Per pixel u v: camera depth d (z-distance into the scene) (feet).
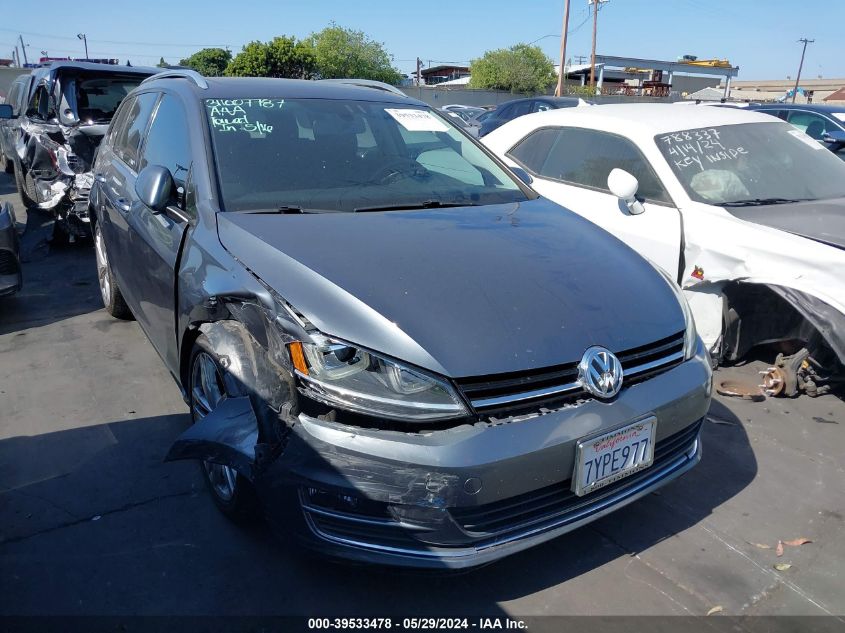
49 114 25.59
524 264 8.98
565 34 111.45
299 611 8.09
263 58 111.04
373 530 7.45
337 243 8.89
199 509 9.83
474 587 8.60
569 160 17.54
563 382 7.77
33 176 23.58
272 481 7.63
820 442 12.42
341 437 7.20
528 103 43.75
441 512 7.18
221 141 10.84
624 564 9.14
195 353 9.65
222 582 8.48
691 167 15.35
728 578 8.96
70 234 23.59
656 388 8.47
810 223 13.70
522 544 7.63
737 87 275.39
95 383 13.64
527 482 7.39
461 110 70.44
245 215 9.64
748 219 13.96
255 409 7.78
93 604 8.06
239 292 8.31
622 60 158.30
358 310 7.63
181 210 10.41
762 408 13.64
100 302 18.58
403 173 11.59
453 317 7.72
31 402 12.82
